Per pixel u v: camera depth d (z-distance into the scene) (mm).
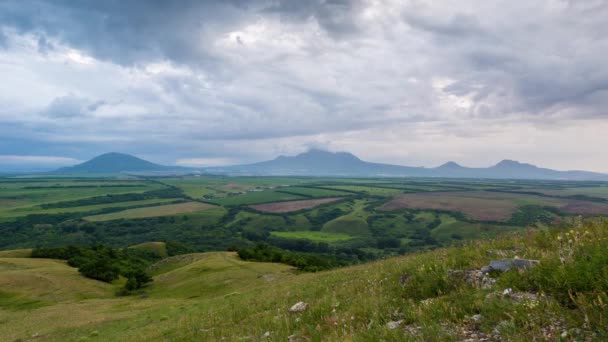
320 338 8797
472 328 6953
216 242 189875
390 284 12422
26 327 44844
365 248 172000
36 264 96938
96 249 123250
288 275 71562
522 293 7770
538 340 5676
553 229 12227
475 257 11695
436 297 9547
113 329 34656
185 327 19594
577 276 6992
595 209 178125
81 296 76375
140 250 146625
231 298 33719
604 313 5723
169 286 78875
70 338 34844
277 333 10625
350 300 12078
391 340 7090
